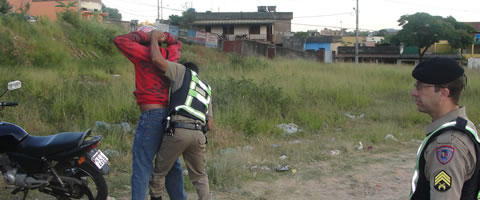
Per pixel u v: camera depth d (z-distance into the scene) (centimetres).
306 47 4875
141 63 329
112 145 584
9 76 900
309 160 580
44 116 698
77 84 901
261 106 886
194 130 323
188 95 327
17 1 3888
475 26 4591
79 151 351
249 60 1995
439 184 161
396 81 1630
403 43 3853
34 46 1567
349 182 499
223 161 509
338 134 763
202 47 2983
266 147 638
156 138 328
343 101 1073
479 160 165
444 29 3609
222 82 1004
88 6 3944
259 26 4628
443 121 176
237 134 687
